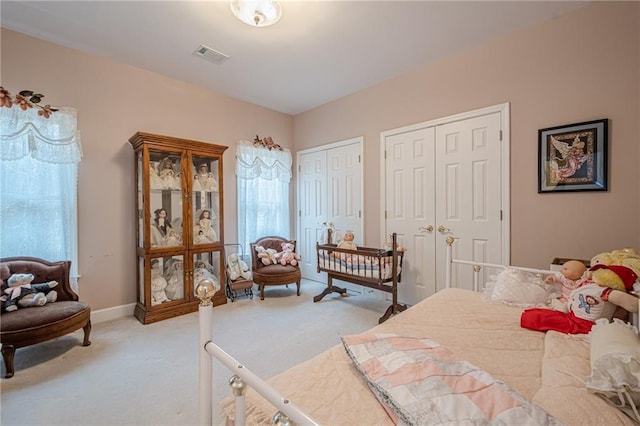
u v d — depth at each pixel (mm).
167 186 3066
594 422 797
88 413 1573
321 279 4355
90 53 2838
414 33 2564
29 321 1991
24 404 1645
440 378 836
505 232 2645
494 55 2686
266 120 4352
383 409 845
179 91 3449
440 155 3062
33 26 2412
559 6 2242
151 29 2473
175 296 3096
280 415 633
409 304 3322
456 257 2959
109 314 2936
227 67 3143
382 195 3545
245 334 2572
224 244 3547
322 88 3715
